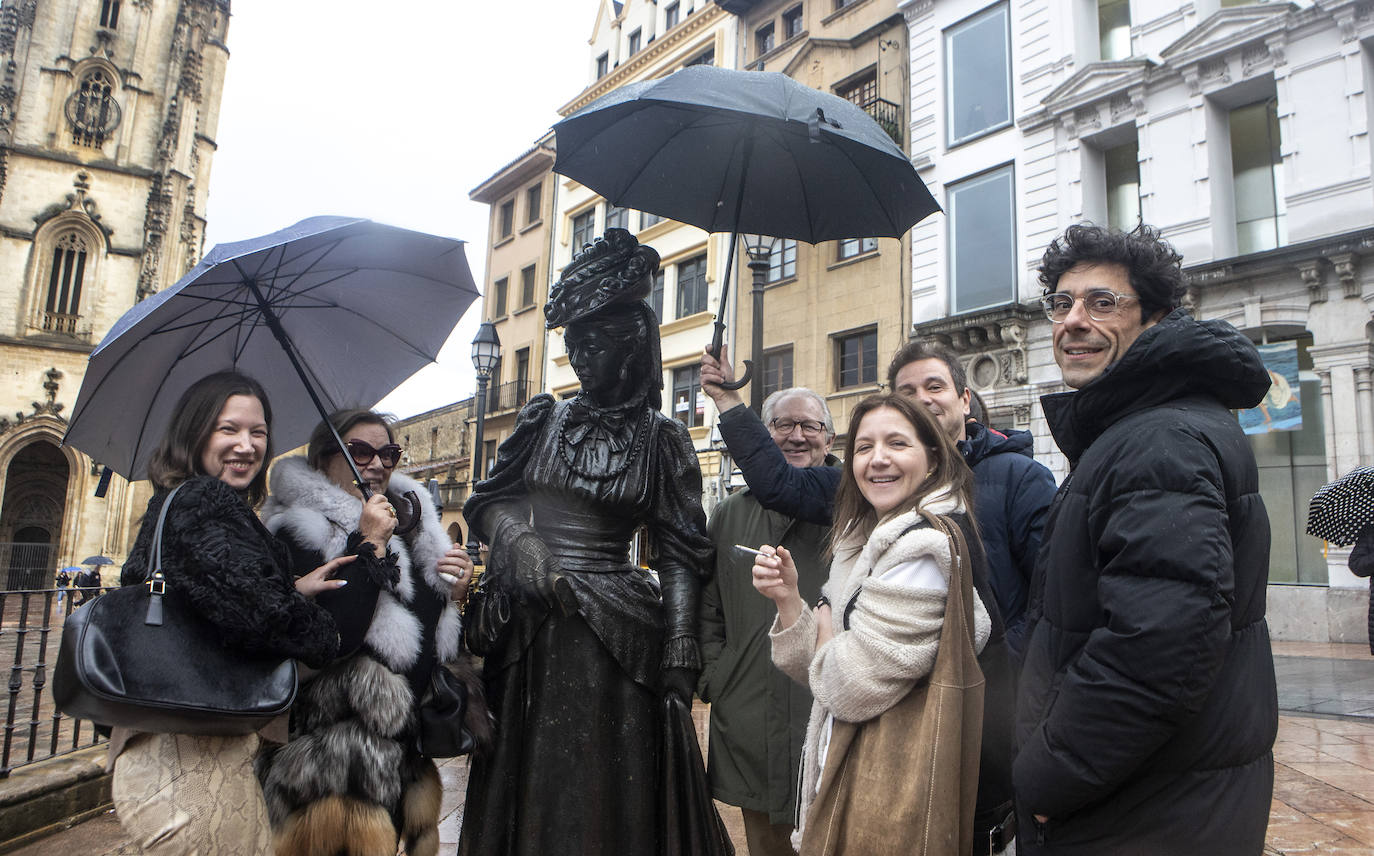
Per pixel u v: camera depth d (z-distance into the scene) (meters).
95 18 31.11
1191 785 1.35
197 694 1.62
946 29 15.76
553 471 2.30
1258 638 1.41
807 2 19.25
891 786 1.50
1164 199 12.57
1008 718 1.76
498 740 2.19
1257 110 12.20
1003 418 13.99
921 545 1.58
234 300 2.25
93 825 3.60
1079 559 1.49
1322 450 11.25
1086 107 13.44
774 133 2.45
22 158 29.31
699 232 20.30
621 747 2.18
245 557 1.71
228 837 1.73
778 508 2.34
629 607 2.23
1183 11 12.68
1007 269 14.38
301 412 2.55
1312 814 3.55
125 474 2.25
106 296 29.94
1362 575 3.74
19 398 28.27
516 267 27.30
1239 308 11.64
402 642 2.10
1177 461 1.35
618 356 2.33
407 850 2.23
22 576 27.19
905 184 2.43
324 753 2.00
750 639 2.36
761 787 2.25
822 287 17.39
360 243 2.38
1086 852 1.40
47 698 6.85
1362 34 10.82
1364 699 6.34
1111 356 1.63
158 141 31.42
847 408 16.56
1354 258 10.57
